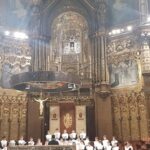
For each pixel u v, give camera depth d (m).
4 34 28.28
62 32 29.89
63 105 27.39
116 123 26.27
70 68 28.80
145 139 24.34
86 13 29.67
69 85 19.94
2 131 26.17
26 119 26.98
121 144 25.17
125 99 26.20
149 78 24.66
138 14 27.16
